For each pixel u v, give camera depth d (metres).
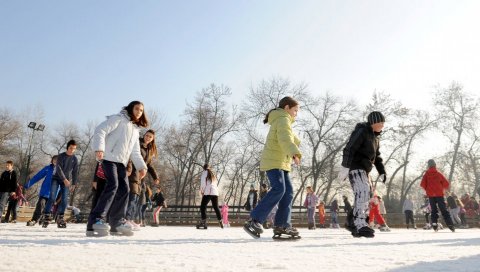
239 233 7.85
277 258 2.77
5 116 47.22
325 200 38.62
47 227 8.65
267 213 5.18
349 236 7.29
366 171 5.68
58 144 50.09
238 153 42.16
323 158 38.53
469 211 23.19
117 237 5.26
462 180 42.16
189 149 40.38
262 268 2.21
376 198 13.49
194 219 23.62
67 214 20.06
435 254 3.19
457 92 38.62
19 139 47.91
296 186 40.75
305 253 3.21
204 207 11.52
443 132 39.09
